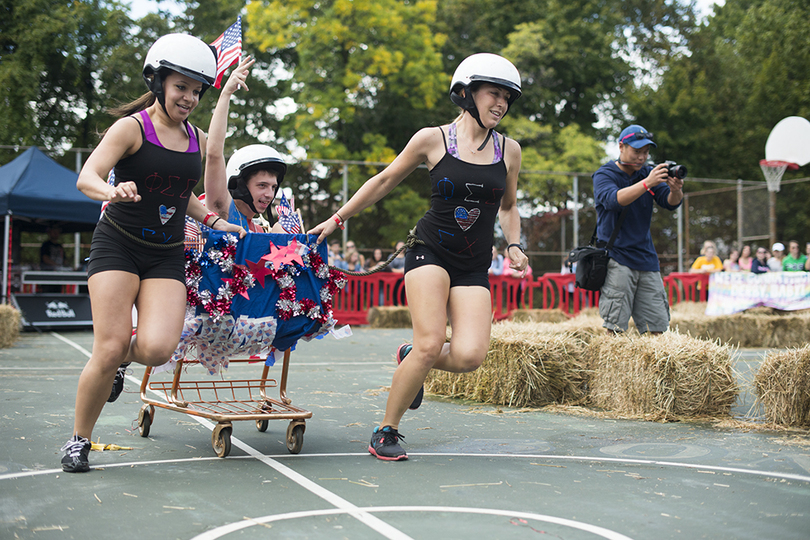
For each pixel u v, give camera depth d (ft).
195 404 12.58
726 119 90.58
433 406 16.46
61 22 64.90
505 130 75.25
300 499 8.86
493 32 84.38
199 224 11.55
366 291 44.62
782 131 37.37
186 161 10.32
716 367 15.15
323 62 61.52
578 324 20.62
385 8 62.85
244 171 12.53
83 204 37.47
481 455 11.53
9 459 10.72
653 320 17.57
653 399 15.17
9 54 65.31
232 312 11.38
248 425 13.92
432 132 11.37
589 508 8.63
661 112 87.35
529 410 15.93
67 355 25.94
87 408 10.12
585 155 72.02
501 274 45.88
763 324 32.60
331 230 12.05
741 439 12.92
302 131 61.82
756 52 91.97
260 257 11.48
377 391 18.03
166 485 9.43
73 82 69.46
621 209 17.15
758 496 9.21
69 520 7.97
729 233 56.29
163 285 10.39
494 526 7.88
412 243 11.43
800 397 14.01
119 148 9.81
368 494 9.12
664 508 8.66
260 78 73.77
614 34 90.99
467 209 11.14
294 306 11.78
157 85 10.03
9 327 29.09
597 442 12.62
